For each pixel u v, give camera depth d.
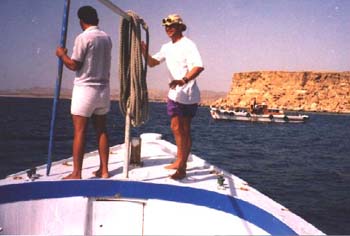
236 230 2.56
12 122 42.91
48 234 2.75
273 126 55.91
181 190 2.90
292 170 18.66
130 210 2.91
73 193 2.86
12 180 2.88
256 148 28.95
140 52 3.10
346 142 36.69
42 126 39.22
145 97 3.18
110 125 45.84
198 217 2.80
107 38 3.14
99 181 2.91
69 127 39.06
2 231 2.58
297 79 174.50
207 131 44.34
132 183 2.94
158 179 3.20
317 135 45.06
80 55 2.97
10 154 19.02
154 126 49.34
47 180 2.84
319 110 162.00
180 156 3.39
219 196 2.77
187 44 3.25
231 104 177.00
